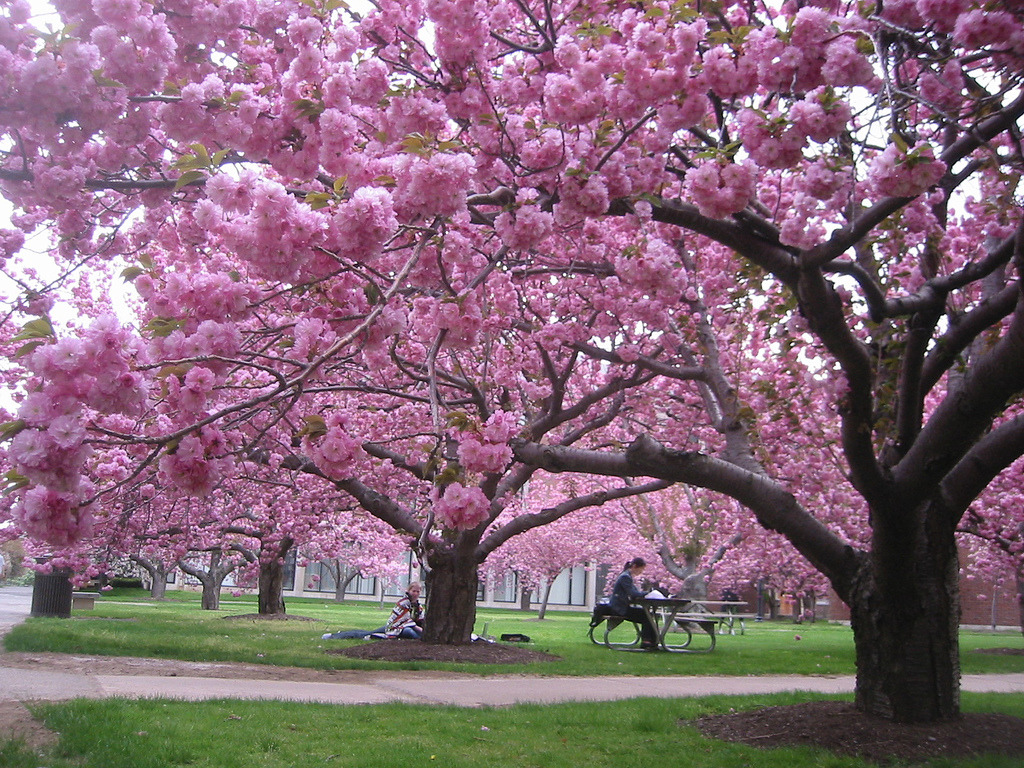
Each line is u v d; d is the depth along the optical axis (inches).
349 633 510.6
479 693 297.0
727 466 253.0
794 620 1393.9
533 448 258.8
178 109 145.5
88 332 108.5
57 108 135.6
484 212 193.9
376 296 144.2
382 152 179.9
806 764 195.5
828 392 285.4
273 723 206.8
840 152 193.6
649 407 500.4
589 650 506.3
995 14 149.2
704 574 811.4
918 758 206.5
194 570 956.0
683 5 163.0
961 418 217.8
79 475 110.3
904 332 238.2
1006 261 230.1
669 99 171.9
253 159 152.5
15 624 522.6
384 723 217.8
